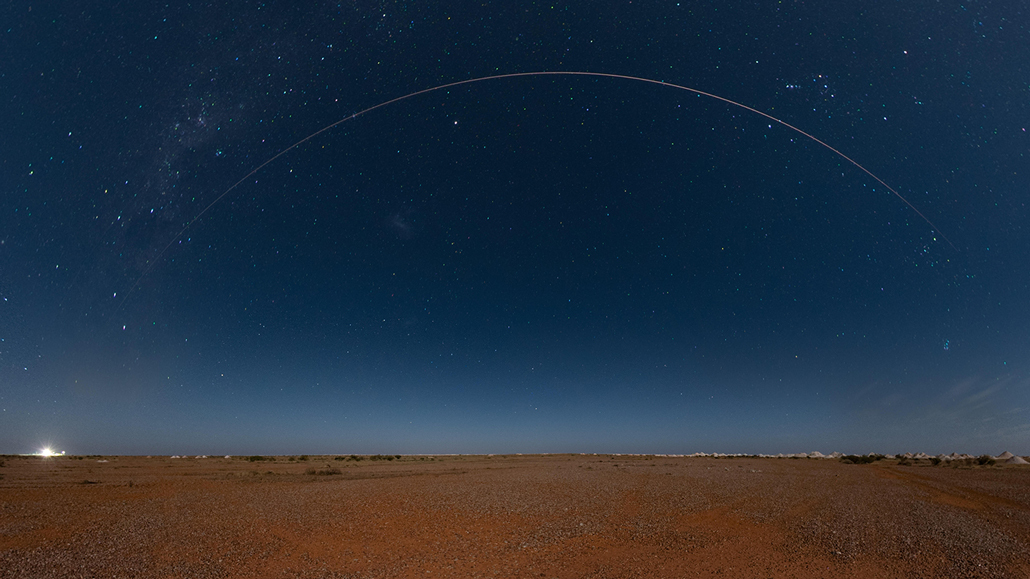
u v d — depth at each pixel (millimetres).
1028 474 33062
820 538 12219
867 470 39500
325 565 9609
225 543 11078
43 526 12438
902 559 10250
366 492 20391
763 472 35625
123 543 10844
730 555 10703
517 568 9633
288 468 37875
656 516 15234
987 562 9875
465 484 24234
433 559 10180
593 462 54594
